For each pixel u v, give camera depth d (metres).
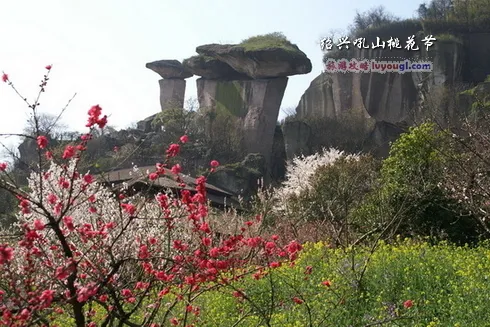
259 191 23.58
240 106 80.62
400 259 11.15
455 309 8.29
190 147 65.44
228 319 8.66
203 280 5.76
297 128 69.88
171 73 89.12
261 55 77.25
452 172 15.10
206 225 5.88
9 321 4.24
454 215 18.12
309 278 10.60
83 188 5.29
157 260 7.00
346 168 25.59
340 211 20.22
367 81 83.19
